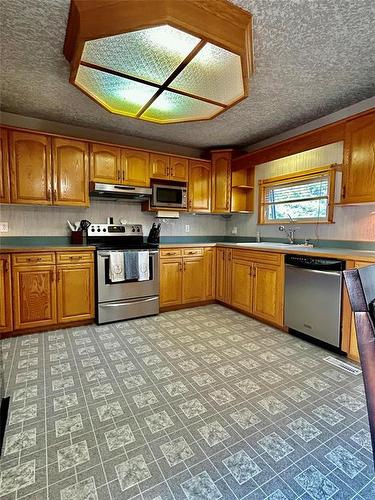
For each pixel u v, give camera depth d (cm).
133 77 195
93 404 171
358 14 163
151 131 362
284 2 154
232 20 158
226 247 374
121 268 316
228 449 138
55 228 340
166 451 136
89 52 167
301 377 204
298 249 282
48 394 181
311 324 260
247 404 172
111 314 315
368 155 239
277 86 246
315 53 199
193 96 222
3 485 117
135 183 354
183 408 169
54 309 290
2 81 242
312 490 116
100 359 229
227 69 185
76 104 287
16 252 268
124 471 125
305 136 303
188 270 372
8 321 268
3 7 160
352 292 73
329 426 154
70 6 157
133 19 144
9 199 284
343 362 227
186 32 148
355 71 223
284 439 144
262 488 117
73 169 315
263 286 314
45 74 231
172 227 426
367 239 271
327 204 310
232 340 269
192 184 401
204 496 113
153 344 259
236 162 407
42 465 128
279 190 379
